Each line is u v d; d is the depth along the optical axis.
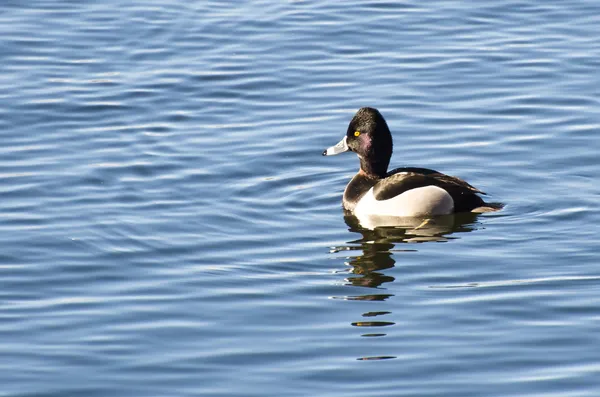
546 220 14.94
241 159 17.14
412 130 18.17
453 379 10.97
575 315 12.27
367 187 15.88
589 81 19.78
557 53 21.00
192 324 12.20
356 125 16.12
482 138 17.78
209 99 19.50
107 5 23.59
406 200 15.25
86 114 18.81
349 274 13.52
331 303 12.73
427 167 16.88
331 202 15.90
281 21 22.80
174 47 21.66
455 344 11.67
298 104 19.25
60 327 12.12
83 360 11.41
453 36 21.98
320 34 22.16
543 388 10.77
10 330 12.05
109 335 11.95
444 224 15.04
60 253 14.04
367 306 12.63
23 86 19.88
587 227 14.65
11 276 13.41
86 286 13.17
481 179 16.38
